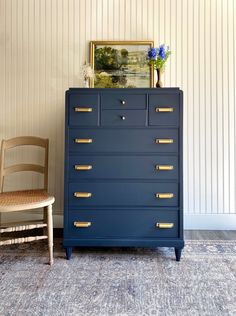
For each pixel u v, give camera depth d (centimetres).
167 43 258
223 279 171
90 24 259
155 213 202
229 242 231
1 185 227
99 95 201
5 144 234
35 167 235
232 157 261
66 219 202
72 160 202
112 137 201
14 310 139
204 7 258
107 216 202
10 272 179
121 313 137
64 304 145
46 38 261
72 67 260
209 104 260
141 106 200
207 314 137
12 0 260
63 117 263
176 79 259
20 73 263
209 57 259
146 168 201
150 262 196
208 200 262
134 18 258
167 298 150
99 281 168
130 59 257
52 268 185
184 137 261
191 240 235
